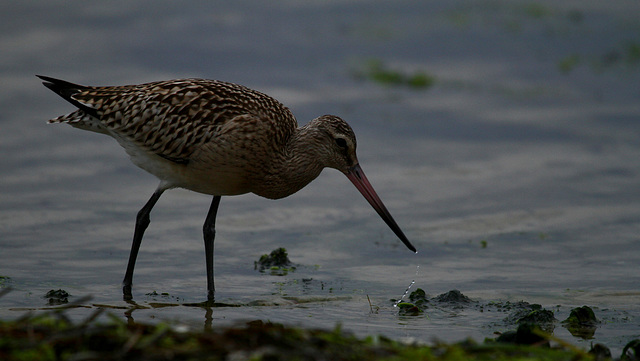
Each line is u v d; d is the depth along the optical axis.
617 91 20.12
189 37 21.81
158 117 11.42
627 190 15.24
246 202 15.05
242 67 20.28
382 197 15.11
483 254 12.81
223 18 23.23
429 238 13.47
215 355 6.88
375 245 13.27
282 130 11.73
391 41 22.77
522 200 14.94
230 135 11.27
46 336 7.07
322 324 9.84
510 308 10.62
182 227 13.81
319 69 20.59
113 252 12.66
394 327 9.79
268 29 22.81
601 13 25.36
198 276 11.89
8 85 18.62
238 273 12.05
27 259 12.16
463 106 19.19
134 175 15.81
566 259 12.57
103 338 7.08
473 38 23.34
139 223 11.58
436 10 25.58
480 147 17.28
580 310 10.10
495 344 8.06
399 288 11.47
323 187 15.90
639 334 9.56
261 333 7.23
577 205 14.71
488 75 21.11
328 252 12.97
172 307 10.46
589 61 21.91
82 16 22.78
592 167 16.30
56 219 13.69
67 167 15.78
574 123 18.36
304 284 11.60
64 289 11.05
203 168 11.46
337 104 18.84
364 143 17.25
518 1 26.58
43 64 19.73
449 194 15.22
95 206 14.34
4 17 22.33
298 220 14.30
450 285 11.59
